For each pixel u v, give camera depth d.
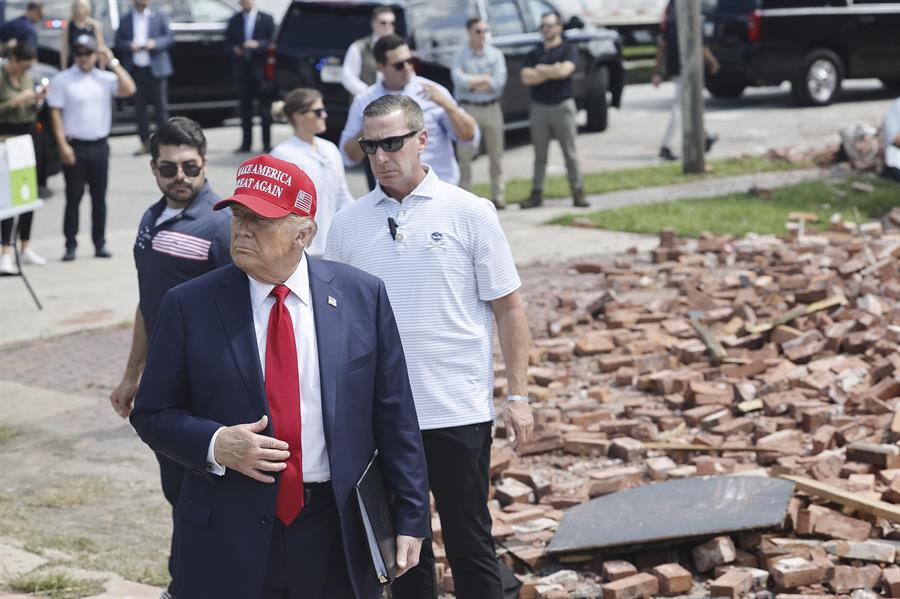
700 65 15.79
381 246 4.41
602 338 8.56
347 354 3.44
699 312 8.94
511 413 4.49
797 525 5.38
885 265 9.64
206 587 3.36
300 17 16.88
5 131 12.84
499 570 4.51
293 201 3.34
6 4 17.84
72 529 5.94
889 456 6.07
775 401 7.06
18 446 7.18
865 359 7.75
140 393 3.39
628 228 12.70
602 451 6.62
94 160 12.00
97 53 12.18
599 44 19.48
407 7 16.22
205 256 4.95
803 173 15.70
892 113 14.24
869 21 20.94
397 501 3.57
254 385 3.33
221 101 19.92
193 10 19.58
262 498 3.31
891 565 5.07
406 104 4.37
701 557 5.15
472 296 4.44
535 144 14.09
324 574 3.42
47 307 10.39
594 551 5.28
